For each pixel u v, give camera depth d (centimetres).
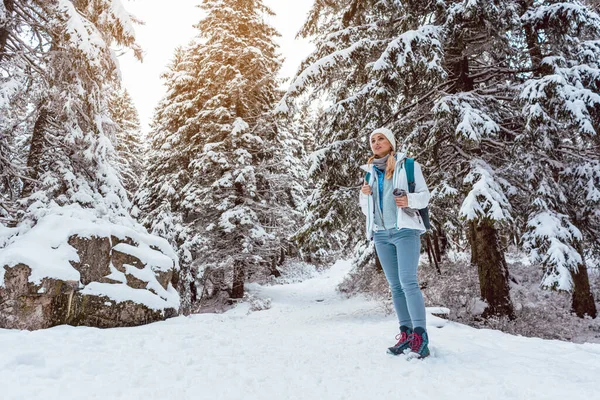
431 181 746
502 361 225
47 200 670
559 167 718
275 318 977
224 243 1503
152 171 1891
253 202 1510
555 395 167
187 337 329
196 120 1557
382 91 654
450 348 265
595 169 676
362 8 844
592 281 1042
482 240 743
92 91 768
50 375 190
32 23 712
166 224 1306
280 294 1661
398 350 248
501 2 601
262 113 1515
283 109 748
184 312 803
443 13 668
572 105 549
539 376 194
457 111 615
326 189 773
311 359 241
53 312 397
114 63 804
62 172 751
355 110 736
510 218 547
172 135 1645
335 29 916
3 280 382
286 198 1873
